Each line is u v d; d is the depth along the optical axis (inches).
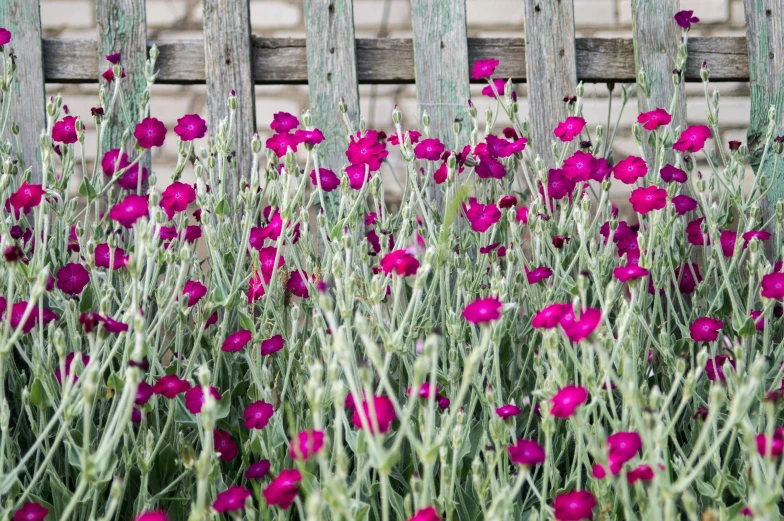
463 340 66.0
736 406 40.3
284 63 90.4
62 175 74.3
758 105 95.0
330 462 57.2
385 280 60.5
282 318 71.2
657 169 80.8
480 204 75.5
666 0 94.2
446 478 52.4
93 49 88.3
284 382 61.2
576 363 53.0
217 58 88.6
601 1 155.5
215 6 88.7
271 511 57.6
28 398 56.9
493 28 156.6
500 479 53.5
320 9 89.9
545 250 77.9
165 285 64.2
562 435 66.0
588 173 76.9
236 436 68.1
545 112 92.4
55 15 151.0
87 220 72.0
